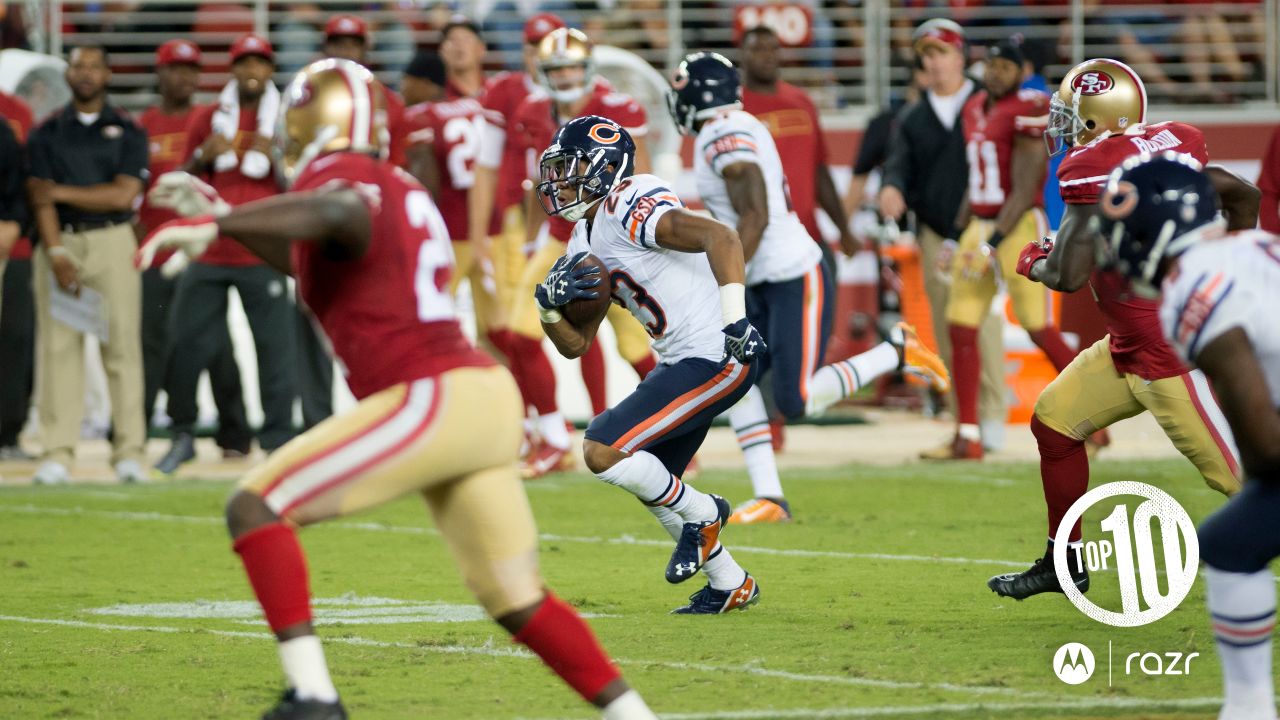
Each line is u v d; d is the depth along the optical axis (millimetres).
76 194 35875
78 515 31984
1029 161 36000
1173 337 13336
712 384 20781
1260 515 13789
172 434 38812
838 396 28703
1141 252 13578
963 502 32281
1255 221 19188
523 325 36188
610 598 22500
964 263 37344
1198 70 57875
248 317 39188
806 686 16781
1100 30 57000
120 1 54031
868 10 57688
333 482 13547
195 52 40562
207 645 19469
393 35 55625
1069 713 15453
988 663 17844
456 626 20578
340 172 14062
